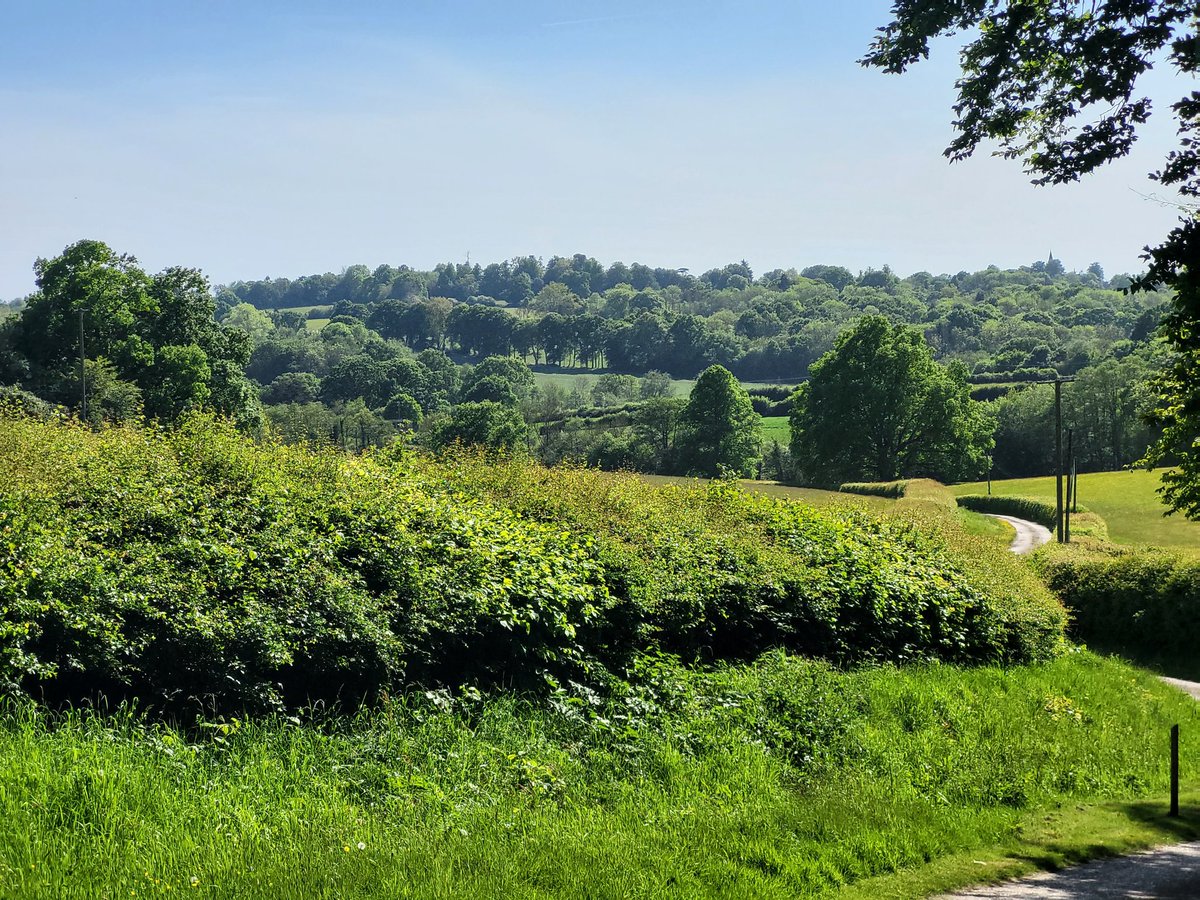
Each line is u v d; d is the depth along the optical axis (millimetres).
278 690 10445
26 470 12945
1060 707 18438
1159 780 15297
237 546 11727
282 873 7047
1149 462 21062
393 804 8891
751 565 17500
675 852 8703
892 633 19141
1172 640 35062
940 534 25859
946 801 12086
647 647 14789
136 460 14172
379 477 15641
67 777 7629
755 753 12094
